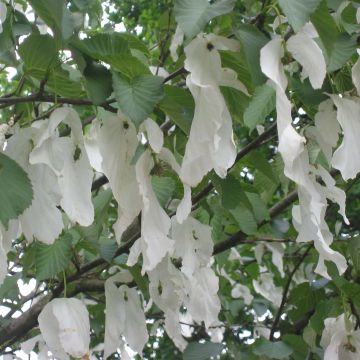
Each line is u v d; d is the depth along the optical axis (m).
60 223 1.22
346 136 1.26
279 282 3.24
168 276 1.57
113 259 2.04
